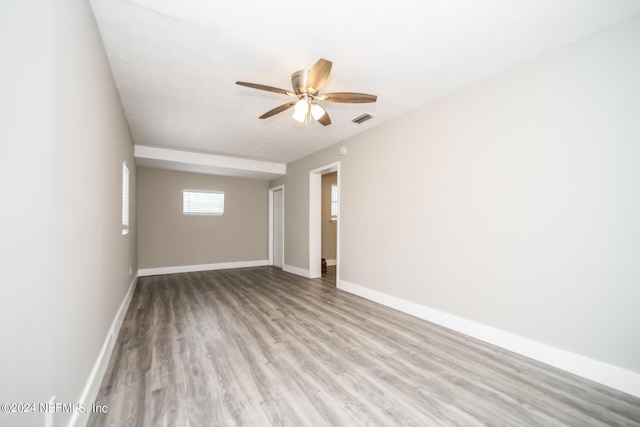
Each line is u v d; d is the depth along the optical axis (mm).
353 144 3992
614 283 1693
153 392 1590
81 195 1332
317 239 5219
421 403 1506
